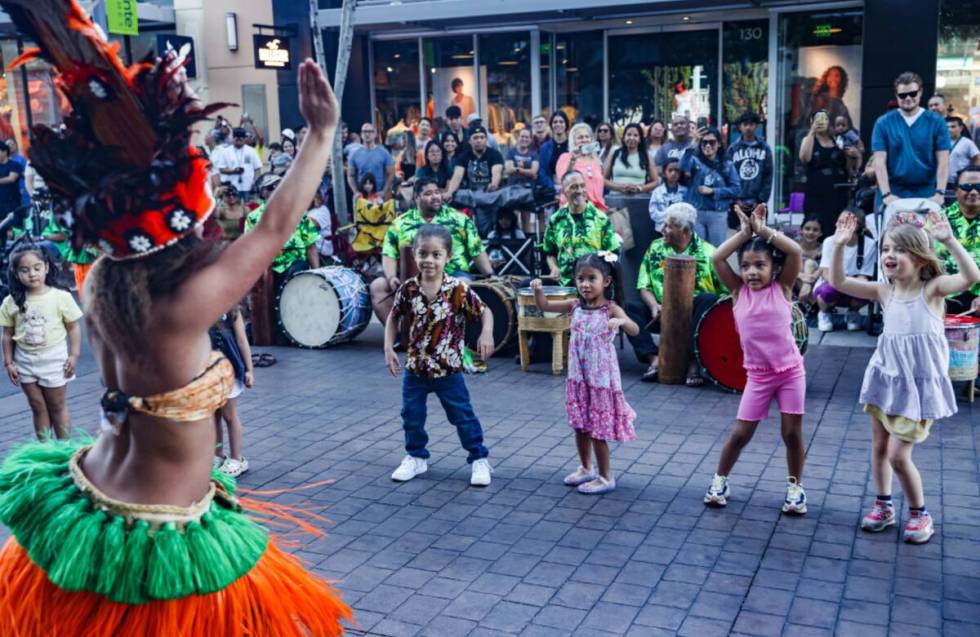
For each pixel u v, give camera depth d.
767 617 4.29
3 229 12.49
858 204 10.29
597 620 4.30
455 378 6.02
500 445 6.82
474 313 6.00
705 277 8.45
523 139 12.60
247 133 15.10
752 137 11.24
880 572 4.70
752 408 5.39
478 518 5.52
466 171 11.85
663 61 16.05
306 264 10.48
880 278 9.59
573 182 8.84
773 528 5.26
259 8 17.72
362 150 14.23
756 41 15.22
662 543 5.11
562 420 7.40
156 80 2.46
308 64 2.56
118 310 2.51
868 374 5.10
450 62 17.53
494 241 11.07
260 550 2.79
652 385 8.35
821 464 6.24
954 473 6.01
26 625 2.67
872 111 12.01
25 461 2.79
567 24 16.47
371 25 16.91
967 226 8.05
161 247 2.52
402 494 5.93
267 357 9.50
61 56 2.42
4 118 15.52
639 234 10.81
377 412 7.77
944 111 11.27
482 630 4.24
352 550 5.11
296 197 2.60
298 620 2.90
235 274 2.57
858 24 14.41
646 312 8.76
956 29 12.02
